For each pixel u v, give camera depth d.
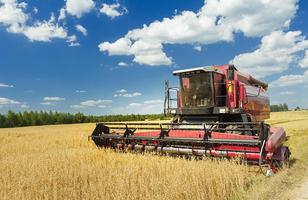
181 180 5.64
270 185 6.13
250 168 7.45
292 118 44.44
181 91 11.71
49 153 10.10
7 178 6.17
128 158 8.30
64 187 5.53
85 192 5.20
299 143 12.73
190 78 11.50
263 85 15.80
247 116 11.14
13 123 70.69
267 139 7.30
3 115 70.62
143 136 9.77
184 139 8.69
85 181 5.79
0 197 5.05
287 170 7.47
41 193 5.14
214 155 8.09
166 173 6.22
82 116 81.94
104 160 8.05
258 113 13.53
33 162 7.81
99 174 6.35
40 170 6.78
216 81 11.16
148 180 5.77
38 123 74.31
